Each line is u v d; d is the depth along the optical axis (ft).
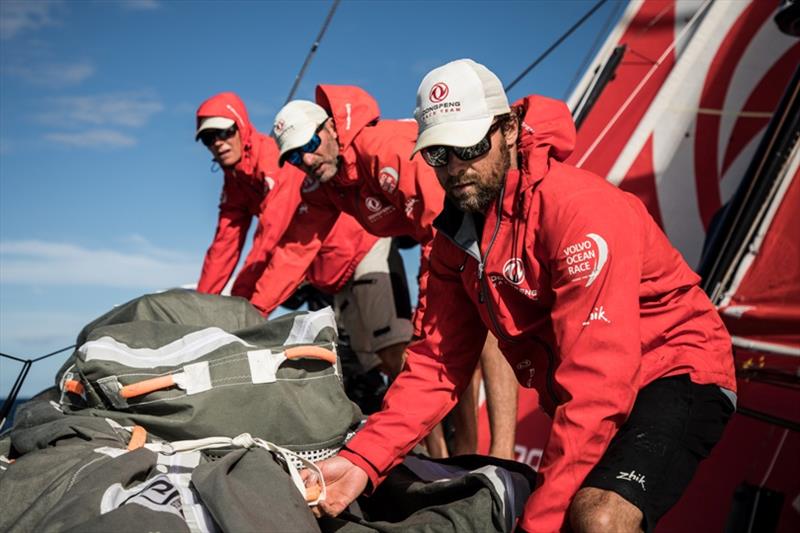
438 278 8.77
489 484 7.90
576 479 7.04
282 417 8.50
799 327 15.94
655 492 7.10
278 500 7.15
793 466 15.53
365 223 14.26
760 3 22.04
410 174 12.58
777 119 17.16
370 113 13.38
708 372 7.82
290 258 15.43
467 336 8.80
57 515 6.76
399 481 8.94
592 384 7.00
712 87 22.04
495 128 7.71
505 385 13.12
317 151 13.56
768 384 16.63
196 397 8.28
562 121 7.94
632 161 22.49
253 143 17.13
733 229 17.11
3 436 9.22
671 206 21.77
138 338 8.64
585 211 7.29
